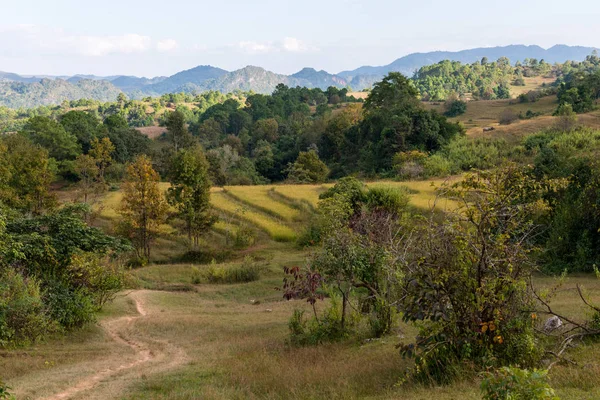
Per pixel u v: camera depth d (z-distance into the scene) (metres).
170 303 32.78
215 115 198.38
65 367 16.03
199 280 39.25
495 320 9.69
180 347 19.70
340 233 17.78
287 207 59.00
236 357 15.65
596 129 87.62
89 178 72.38
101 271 26.19
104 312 28.56
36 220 24.61
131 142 121.38
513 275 10.09
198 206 49.31
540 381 5.96
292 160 132.75
